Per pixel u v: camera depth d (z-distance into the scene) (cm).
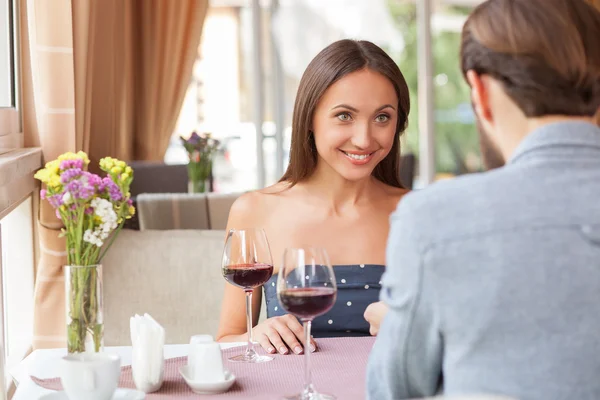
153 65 539
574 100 114
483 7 122
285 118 709
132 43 535
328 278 152
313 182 247
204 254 279
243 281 183
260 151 704
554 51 114
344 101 224
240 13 696
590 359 107
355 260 240
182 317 276
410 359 115
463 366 110
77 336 162
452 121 754
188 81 547
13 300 299
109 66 392
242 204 249
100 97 389
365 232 243
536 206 109
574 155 113
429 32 734
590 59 114
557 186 111
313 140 242
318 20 710
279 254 242
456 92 752
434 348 113
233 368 174
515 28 116
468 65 121
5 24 296
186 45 546
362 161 228
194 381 156
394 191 256
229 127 702
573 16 116
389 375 117
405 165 586
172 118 546
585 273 107
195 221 330
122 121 512
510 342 108
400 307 112
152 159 541
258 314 250
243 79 700
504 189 111
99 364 141
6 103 297
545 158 113
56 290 286
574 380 107
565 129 114
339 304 231
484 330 108
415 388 119
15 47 301
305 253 152
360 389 158
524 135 118
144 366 157
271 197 249
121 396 149
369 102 224
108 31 389
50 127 293
